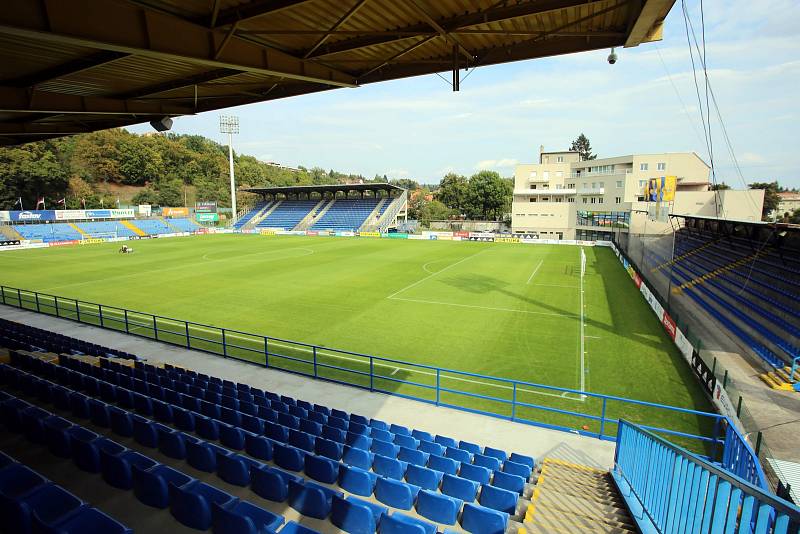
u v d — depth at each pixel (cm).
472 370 1417
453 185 10231
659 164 5475
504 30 906
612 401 1204
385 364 1474
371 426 949
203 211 7856
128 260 3900
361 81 1202
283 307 2219
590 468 784
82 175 9862
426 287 2712
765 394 1139
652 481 520
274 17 826
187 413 831
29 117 1470
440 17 849
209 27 789
